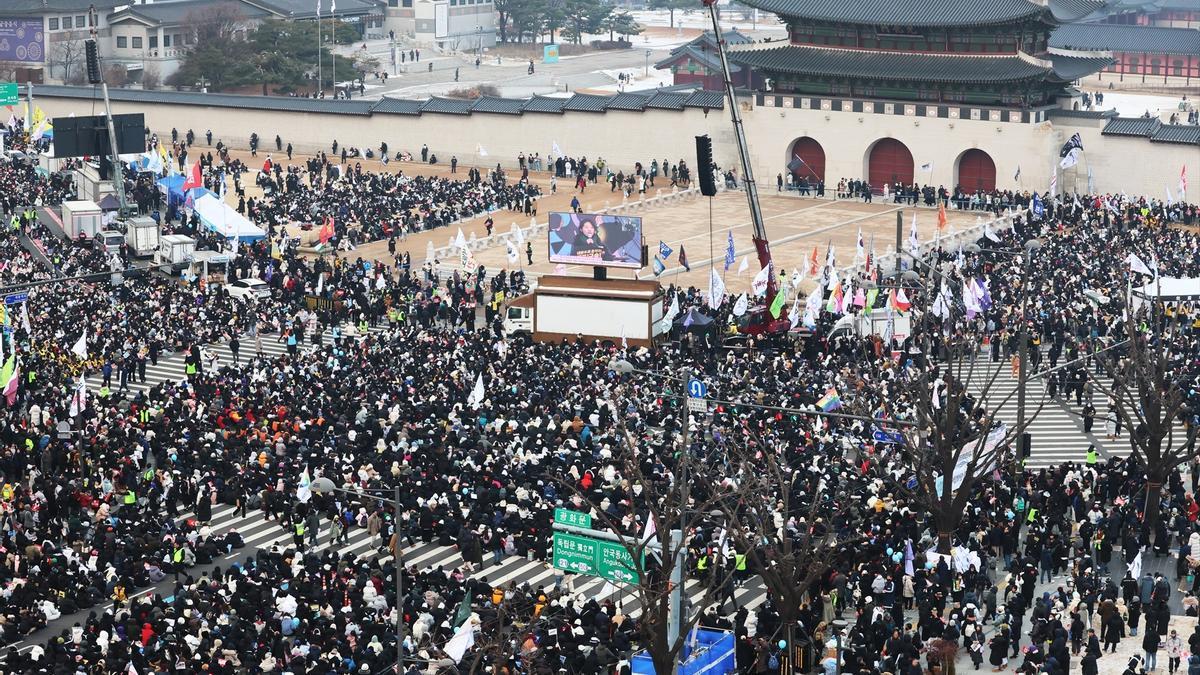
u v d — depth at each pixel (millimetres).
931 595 119125
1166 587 116938
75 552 131375
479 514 138125
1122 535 136625
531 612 117188
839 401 160500
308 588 119000
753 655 114375
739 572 131125
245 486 147125
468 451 148625
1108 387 188250
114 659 106500
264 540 141875
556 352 188875
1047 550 130375
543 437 151625
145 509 142125
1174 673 113812
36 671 106250
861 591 121375
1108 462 152875
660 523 107812
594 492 139125
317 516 139625
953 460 129125
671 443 149125
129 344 189875
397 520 101438
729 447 142500
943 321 195250
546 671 105000
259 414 160500
